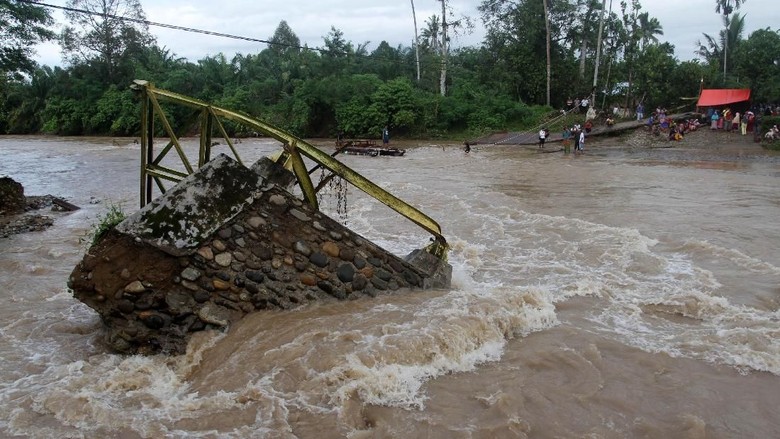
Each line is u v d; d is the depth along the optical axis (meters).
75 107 49.47
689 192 15.57
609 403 4.60
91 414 4.54
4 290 8.02
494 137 37.22
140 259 5.50
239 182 5.82
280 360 5.14
